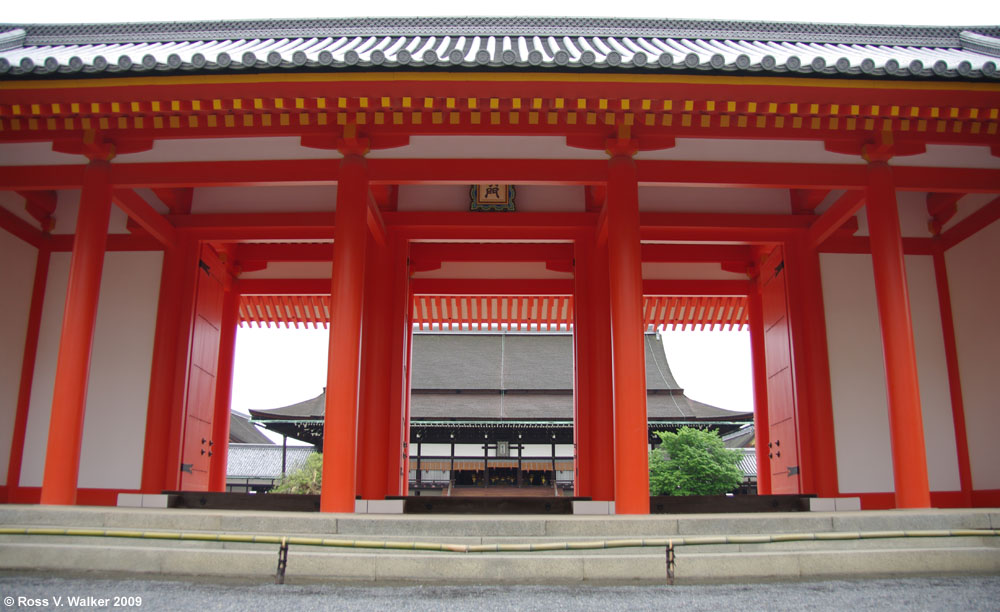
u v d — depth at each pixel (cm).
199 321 1343
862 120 995
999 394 1209
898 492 940
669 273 1612
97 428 1248
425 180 1088
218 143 1058
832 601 577
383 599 580
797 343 1298
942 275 1325
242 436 3947
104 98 924
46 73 898
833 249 1322
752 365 1567
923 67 889
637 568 634
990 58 1097
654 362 2973
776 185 1091
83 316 991
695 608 560
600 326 1275
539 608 560
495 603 571
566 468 2547
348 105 941
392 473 1222
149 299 1302
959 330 1285
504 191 1349
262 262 1537
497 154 1084
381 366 1240
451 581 627
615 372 961
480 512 1059
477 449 2577
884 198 1029
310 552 656
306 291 1584
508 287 1573
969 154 1080
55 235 1335
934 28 1377
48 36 1372
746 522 716
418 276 1581
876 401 1262
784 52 1212
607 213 1025
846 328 1290
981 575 652
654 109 936
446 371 2986
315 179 1089
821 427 1245
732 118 996
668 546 634
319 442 2788
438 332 3284
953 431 1265
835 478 1229
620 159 1018
